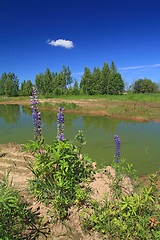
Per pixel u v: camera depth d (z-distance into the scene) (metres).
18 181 3.37
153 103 21.64
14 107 23.97
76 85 67.50
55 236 2.23
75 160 3.21
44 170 2.62
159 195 2.99
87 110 18.00
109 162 5.34
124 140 7.79
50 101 27.67
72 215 2.51
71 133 9.12
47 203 2.70
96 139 7.96
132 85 51.12
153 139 7.93
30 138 8.02
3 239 1.94
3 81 63.88
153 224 2.32
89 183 3.20
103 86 48.66
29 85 59.50
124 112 15.70
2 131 9.42
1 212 2.25
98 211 2.51
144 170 4.84
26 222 2.38
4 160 4.34
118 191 2.97
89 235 2.26
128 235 2.17
